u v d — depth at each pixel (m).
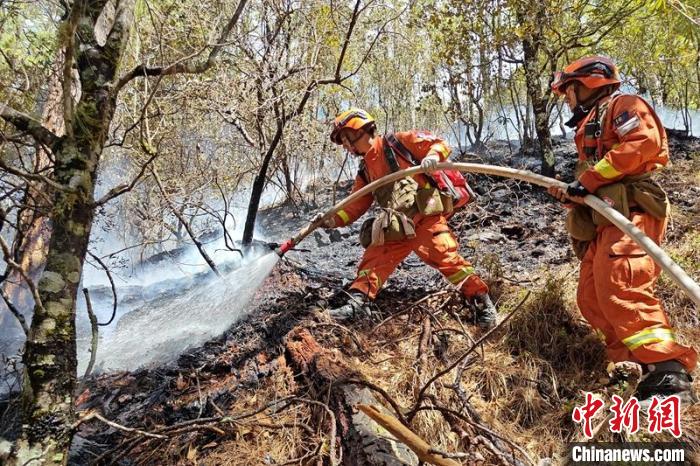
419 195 3.39
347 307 3.57
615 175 2.59
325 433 2.54
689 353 2.47
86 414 2.34
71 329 2.16
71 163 2.19
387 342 3.32
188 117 4.63
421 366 2.95
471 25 6.27
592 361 3.06
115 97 2.29
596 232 2.79
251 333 3.49
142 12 3.35
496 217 5.49
